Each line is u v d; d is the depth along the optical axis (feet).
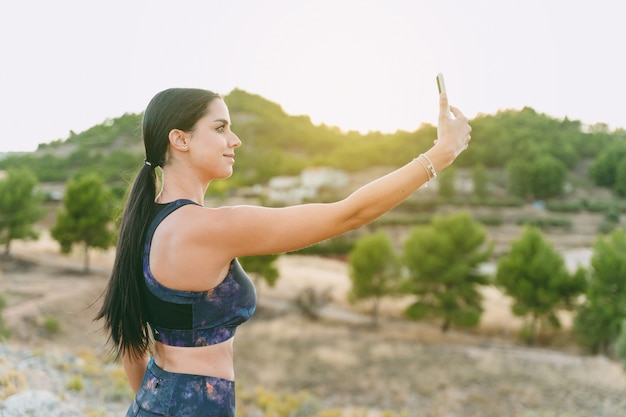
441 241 112.06
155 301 4.89
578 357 91.61
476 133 548.72
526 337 104.58
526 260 106.22
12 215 169.68
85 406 23.44
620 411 61.67
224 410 5.05
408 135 583.17
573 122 606.96
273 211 4.61
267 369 76.33
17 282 135.44
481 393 68.18
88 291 127.03
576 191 458.91
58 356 33.37
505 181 470.39
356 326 114.52
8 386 21.50
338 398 65.51
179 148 5.05
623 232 98.43
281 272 170.50
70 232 152.25
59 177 347.15
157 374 5.08
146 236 4.92
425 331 113.39
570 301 102.73
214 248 4.60
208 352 5.00
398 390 68.95
